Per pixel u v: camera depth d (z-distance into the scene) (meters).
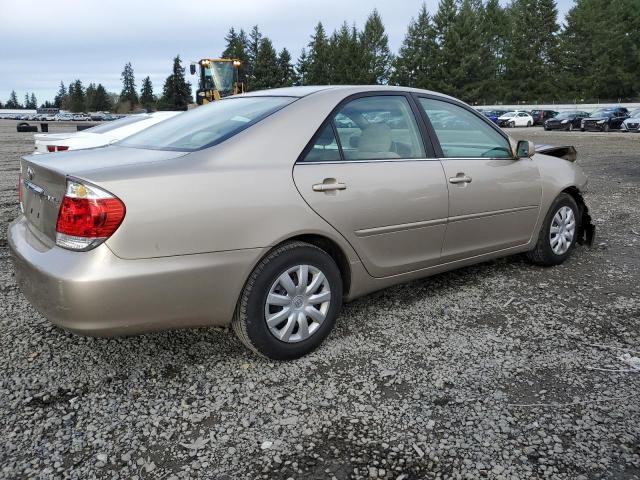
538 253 4.68
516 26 70.75
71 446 2.33
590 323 3.59
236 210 2.74
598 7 65.44
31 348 3.21
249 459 2.25
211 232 2.68
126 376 2.91
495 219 4.12
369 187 3.27
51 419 2.51
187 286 2.65
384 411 2.59
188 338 3.38
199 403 2.66
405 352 3.19
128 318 2.55
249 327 2.88
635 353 3.16
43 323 3.56
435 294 4.14
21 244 2.84
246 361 3.09
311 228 3.01
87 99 131.88
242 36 100.50
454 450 2.30
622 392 2.73
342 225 3.15
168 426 2.48
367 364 3.05
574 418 2.51
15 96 161.12
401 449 2.31
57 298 2.47
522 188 4.29
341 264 3.33
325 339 3.36
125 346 3.26
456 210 3.79
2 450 2.29
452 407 2.62
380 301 4.01
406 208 3.46
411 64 68.06
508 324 3.59
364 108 3.47
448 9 65.44
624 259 5.08
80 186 2.47
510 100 71.62
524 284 4.37
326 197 3.07
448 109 4.01
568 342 3.31
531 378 2.88
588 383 2.83
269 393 2.75
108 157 2.94
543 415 2.54
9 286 4.29
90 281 2.42
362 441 2.37
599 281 4.44
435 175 3.65
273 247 2.92
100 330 2.52
